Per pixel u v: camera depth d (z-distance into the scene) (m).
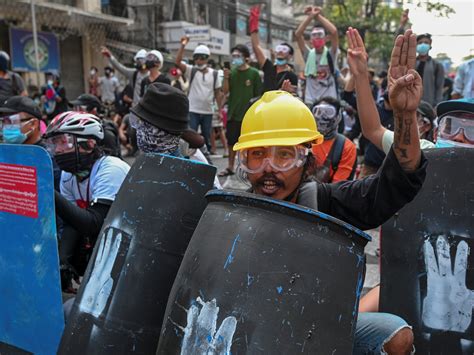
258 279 1.34
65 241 2.60
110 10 18.70
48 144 2.51
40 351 2.15
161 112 2.37
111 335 1.81
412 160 1.67
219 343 1.34
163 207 1.86
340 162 3.47
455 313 1.89
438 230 1.92
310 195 1.78
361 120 2.32
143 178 1.90
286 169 1.69
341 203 1.80
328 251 1.37
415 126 1.64
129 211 1.88
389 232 2.02
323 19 5.59
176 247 1.86
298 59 27.66
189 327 1.40
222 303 1.35
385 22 24.89
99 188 2.43
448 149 1.93
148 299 1.83
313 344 1.33
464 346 1.88
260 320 1.32
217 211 1.49
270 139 1.67
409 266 1.97
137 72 7.96
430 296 1.93
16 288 2.19
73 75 17.66
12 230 2.17
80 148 2.49
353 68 2.29
